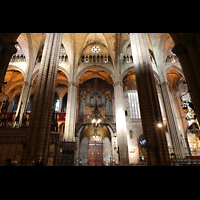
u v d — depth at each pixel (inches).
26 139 342.3
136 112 999.6
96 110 882.8
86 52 948.0
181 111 973.2
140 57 485.4
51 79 426.3
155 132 376.5
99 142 989.8
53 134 430.3
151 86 432.1
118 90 824.3
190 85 259.1
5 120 499.2
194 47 258.1
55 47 477.4
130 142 903.7
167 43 811.4
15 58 852.0
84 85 1072.2
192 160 465.4
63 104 1105.4
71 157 631.2
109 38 840.9
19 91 1065.5
